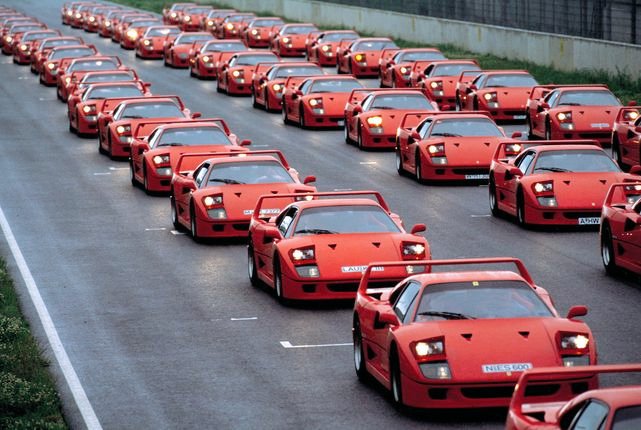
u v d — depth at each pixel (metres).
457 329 16.72
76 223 33.56
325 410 17.34
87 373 19.69
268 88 57.72
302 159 43.62
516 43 70.62
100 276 27.09
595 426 12.05
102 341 21.66
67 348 21.25
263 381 18.91
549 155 31.45
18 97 66.62
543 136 44.28
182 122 39.62
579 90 44.38
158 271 27.48
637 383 18.19
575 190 30.34
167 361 20.25
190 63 74.06
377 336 17.95
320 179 39.25
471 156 37.81
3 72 81.12
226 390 18.50
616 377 18.55
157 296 25.05
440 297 17.33
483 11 76.38
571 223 30.27
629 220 24.80
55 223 33.62
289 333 21.78
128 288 25.84
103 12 110.19
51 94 67.69
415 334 16.69
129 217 34.31
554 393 16.06
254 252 25.62
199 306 24.08
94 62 63.84
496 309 17.16
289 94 53.22
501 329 16.69
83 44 77.44
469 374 16.23
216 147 37.88
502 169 32.25
